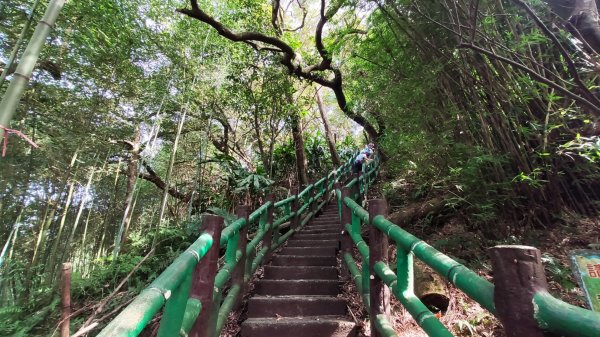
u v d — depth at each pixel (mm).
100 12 3988
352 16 4512
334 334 2484
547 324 621
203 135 9281
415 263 2867
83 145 5812
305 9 8320
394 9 3033
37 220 6566
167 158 9523
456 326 2371
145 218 10586
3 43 3795
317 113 13211
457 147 2934
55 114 5258
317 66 6867
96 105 5641
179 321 1120
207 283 1510
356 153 10203
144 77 6145
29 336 3652
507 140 2871
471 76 2758
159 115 7008
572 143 2119
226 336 2631
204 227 1583
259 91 8258
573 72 1927
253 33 5691
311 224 5930
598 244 2557
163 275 1005
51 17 2471
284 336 2488
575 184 3027
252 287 3422
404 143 3416
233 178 7387
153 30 5758
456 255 3197
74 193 7039
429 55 3027
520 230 3115
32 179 5672
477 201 3092
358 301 2984
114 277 4492
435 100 3158
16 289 5105
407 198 5039
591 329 521
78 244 8547
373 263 1887
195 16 5078
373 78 4039
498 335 2211
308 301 2836
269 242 3875
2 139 2006
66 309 1956
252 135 9453
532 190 3004
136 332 713
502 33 2734
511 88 2645
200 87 7039
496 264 734
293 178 9469
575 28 2180
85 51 4414
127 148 7875
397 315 2545
